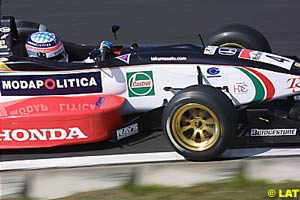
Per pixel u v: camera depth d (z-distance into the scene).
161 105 25.39
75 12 43.28
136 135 26.53
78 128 24.62
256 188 21.31
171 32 38.84
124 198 21.16
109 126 24.78
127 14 42.44
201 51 25.73
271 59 25.42
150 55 25.52
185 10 42.62
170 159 24.12
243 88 24.78
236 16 40.91
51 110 24.72
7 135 24.86
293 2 42.91
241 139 24.80
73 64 25.38
